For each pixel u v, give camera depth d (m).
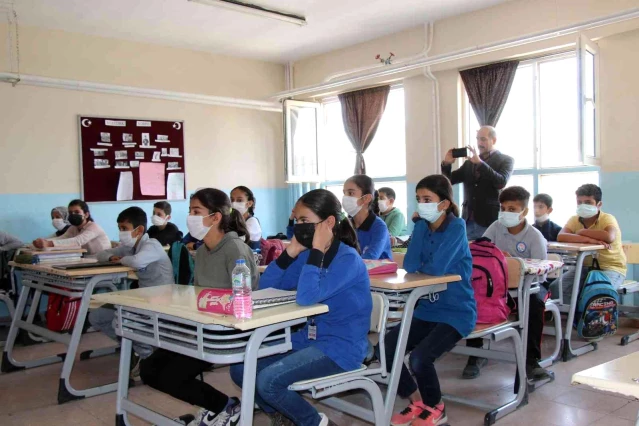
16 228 5.38
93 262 3.21
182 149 6.48
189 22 5.64
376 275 2.31
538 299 3.06
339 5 5.31
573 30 4.49
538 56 5.19
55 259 3.47
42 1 4.90
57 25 5.55
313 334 1.96
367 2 5.24
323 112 7.40
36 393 3.09
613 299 3.58
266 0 5.14
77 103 5.74
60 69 5.68
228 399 2.15
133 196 6.08
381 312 2.04
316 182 7.48
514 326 2.70
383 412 1.99
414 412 2.29
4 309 5.15
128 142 6.06
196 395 2.11
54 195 5.59
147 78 6.28
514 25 5.18
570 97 5.07
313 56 7.12
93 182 5.82
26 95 5.44
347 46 6.67
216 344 1.62
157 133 6.28
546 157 5.26
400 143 6.50
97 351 3.84
